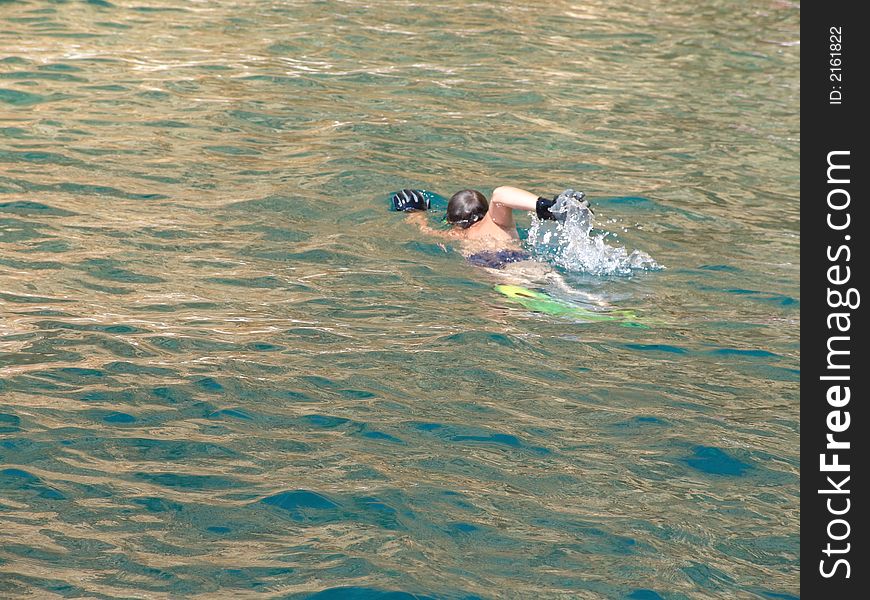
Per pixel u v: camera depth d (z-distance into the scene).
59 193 13.41
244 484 7.48
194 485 7.43
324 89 18.92
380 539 6.90
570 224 11.87
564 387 9.27
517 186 14.87
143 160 14.86
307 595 6.29
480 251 12.09
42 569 6.42
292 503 7.26
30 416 8.24
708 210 14.38
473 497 7.46
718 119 18.91
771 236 13.46
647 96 20.16
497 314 10.70
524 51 22.61
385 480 7.61
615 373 9.60
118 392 8.70
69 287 10.77
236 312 10.41
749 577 6.79
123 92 17.89
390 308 10.68
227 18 23.16
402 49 21.94
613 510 7.43
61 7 22.81
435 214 13.30
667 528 7.25
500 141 16.94
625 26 25.50
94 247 11.81
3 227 12.21
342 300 10.81
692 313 11.06
